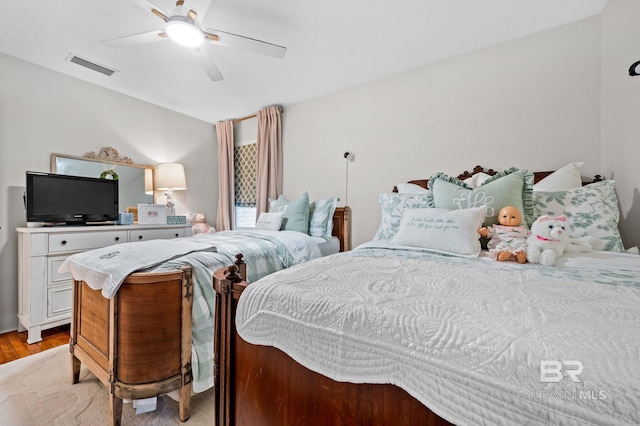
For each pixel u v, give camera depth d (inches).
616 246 55.2
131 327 50.2
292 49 88.7
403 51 90.2
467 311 23.5
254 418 33.3
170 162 138.4
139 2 59.4
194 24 64.4
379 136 109.1
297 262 86.4
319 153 125.2
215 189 160.2
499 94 86.7
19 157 94.0
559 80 78.8
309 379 28.5
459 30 79.9
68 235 90.1
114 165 117.3
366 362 23.4
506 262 49.3
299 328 27.8
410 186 94.7
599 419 14.7
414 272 36.4
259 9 70.8
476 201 62.3
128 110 122.5
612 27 67.8
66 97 104.0
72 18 73.8
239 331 32.9
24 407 56.1
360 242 114.1
